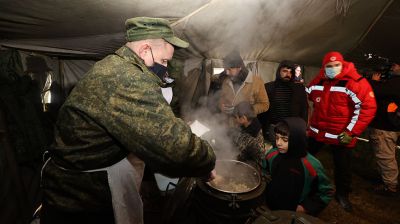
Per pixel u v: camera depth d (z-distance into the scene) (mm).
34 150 2449
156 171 1131
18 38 2123
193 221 2139
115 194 1218
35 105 2508
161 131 1011
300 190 1958
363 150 4953
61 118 1182
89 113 1070
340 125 2938
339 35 4844
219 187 2004
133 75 1087
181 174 1131
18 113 2350
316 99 3162
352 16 4137
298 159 1979
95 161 1150
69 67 2955
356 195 3469
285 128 1947
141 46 1241
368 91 2711
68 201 1207
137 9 1876
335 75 2910
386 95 3223
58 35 2135
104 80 1085
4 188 2109
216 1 2242
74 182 1186
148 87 1075
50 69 2707
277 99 3547
